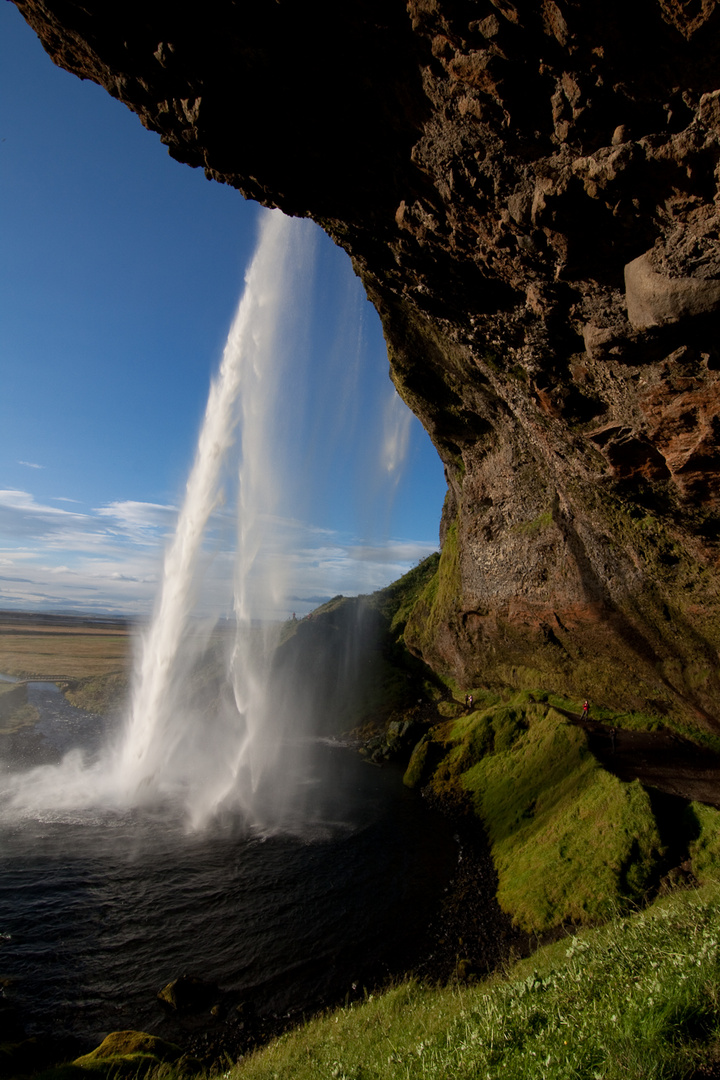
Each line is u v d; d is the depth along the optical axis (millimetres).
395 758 40344
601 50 8133
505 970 12609
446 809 29344
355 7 9180
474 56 9016
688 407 12750
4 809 28859
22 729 47750
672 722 29969
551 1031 5344
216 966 16531
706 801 20359
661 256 10258
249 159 12555
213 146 12086
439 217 12742
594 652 32031
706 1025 4652
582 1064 4520
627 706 32562
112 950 17203
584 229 10719
